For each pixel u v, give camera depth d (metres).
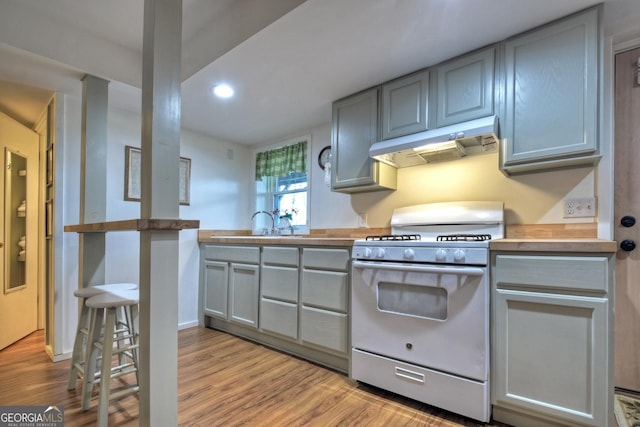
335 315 2.12
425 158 2.33
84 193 2.12
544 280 1.41
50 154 2.44
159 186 1.26
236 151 3.71
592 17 1.52
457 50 1.86
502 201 2.05
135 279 2.76
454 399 1.58
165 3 1.31
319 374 2.10
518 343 1.47
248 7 1.75
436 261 1.65
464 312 1.56
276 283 2.51
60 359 2.28
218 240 3.03
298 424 1.54
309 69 2.07
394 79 2.20
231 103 2.62
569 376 1.36
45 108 2.69
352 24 1.64
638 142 1.79
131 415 1.61
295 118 2.95
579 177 1.81
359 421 1.57
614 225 1.83
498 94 1.78
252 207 3.79
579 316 1.34
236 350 2.53
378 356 1.84
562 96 1.60
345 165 2.49
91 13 1.85
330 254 2.17
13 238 2.73
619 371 1.80
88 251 2.15
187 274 3.15
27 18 1.80
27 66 1.98
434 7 1.52
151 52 1.28
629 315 1.78
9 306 2.62
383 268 1.81
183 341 2.73
